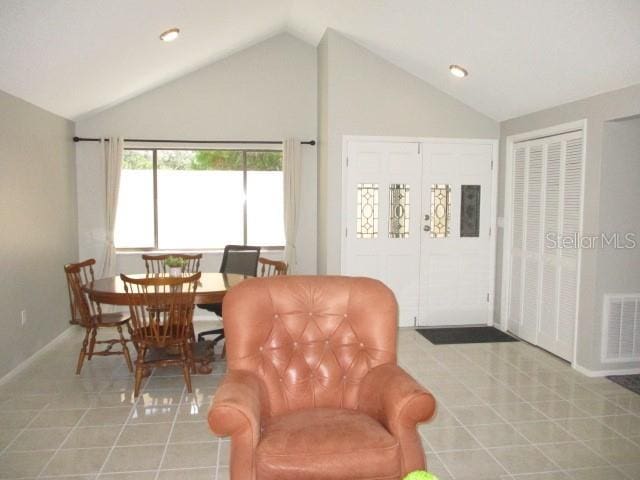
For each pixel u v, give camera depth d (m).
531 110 4.48
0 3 2.53
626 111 3.38
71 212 5.09
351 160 4.91
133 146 5.37
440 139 5.03
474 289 5.25
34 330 4.14
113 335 4.88
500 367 4.01
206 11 3.85
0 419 3.02
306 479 1.80
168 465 2.50
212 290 3.57
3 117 3.62
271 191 5.66
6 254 3.65
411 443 1.92
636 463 2.55
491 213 5.20
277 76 5.51
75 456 2.58
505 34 3.46
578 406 3.25
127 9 3.18
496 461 2.56
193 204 5.59
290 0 4.54
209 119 5.45
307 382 2.36
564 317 4.15
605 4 2.72
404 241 5.09
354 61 4.81
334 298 2.45
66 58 3.51
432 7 3.54
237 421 1.84
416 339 4.77
